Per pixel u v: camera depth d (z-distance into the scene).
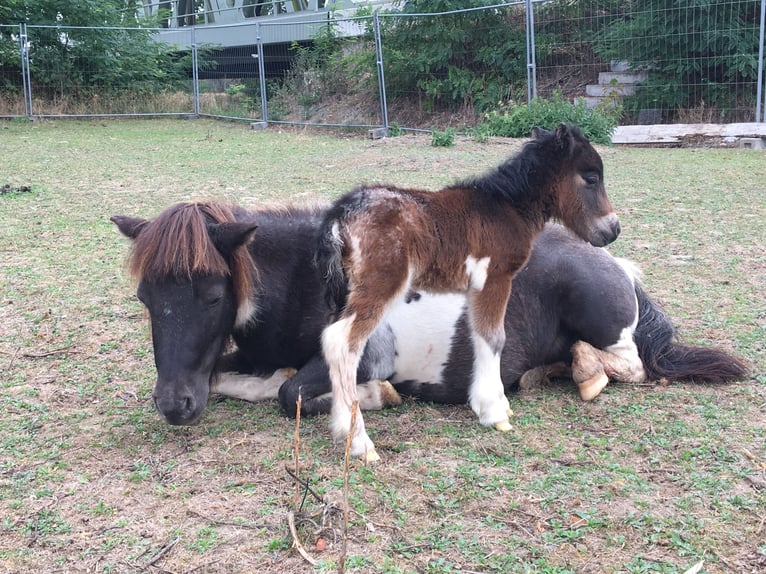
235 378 3.37
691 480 2.67
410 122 14.65
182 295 2.75
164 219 2.79
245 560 2.24
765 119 11.61
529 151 3.24
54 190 7.84
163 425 3.12
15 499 2.55
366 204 2.91
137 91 16.70
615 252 5.66
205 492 2.60
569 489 2.63
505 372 3.43
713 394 3.45
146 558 2.25
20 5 15.57
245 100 16.77
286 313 3.22
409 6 14.50
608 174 8.67
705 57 12.29
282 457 2.84
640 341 3.66
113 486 2.64
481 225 3.04
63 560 2.24
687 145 11.12
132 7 18.28
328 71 16.53
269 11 17.73
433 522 2.44
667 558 2.26
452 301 3.31
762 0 11.18
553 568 2.21
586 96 13.35
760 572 2.19
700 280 5.02
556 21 14.27
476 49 14.66
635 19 12.87
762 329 4.18
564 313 3.55
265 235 3.22
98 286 4.93
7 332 4.15
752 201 7.20
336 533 2.37
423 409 3.36
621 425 3.13
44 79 15.71
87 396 3.42
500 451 2.91
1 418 3.17
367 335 2.87
